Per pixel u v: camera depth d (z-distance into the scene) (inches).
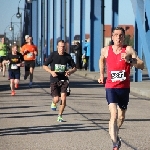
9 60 940.0
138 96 940.0
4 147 448.1
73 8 2085.4
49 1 2466.8
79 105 777.6
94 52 1692.9
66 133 521.7
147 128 557.9
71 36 2097.7
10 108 729.6
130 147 454.0
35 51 1131.9
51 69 611.2
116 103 423.5
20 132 525.3
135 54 424.8
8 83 1254.9
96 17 1665.8
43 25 2645.2
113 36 426.3
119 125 442.3
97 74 1556.3
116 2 1593.3
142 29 949.8
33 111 694.5
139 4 960.3
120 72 423.2
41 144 462.6
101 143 469.4
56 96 621.6
